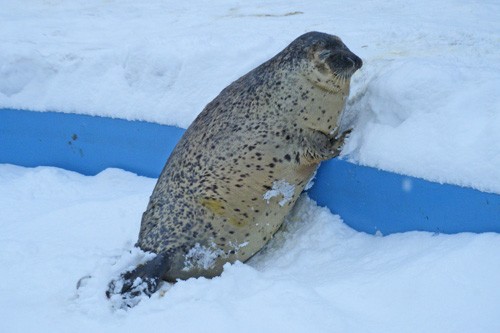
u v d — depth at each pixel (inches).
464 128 420.8
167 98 612.1
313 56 447.8
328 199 492.7
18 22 833.5
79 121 647.8
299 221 495.5
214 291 408.2
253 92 467.8
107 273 441.4
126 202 561.9
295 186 465.1
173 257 450.6
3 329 402.6
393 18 683.4
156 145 610.5
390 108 468.4
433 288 370.0
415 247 416.8
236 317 379.9
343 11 742.5
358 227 473.7
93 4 909.2
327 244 466.0
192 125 491.5
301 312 373.7
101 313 410.9
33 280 455.8
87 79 661.3
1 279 461.4
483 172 398.0
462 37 585.3
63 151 662.5
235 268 431.8
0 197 603.8
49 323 403.2
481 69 464.1
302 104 453.7
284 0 835.4
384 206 453.7
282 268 455.5
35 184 624.1
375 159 455.5
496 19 661.9
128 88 636.7
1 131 687.1
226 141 459.5
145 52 639.8
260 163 451.5
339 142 483.2
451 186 411.2
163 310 399.9
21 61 684.7
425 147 430.0
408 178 434.3
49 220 549.0
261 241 470.0
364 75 517.0
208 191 456.1
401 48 570.9
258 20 733.9
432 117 438.0
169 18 800.9
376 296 379.9
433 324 352.5
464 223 408.2
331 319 366.0
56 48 706.2
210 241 457.1
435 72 452.8
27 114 670.5
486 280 362.9
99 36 753.6
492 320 344.2
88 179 637.9
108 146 638.5
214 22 751.7
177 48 635.5
